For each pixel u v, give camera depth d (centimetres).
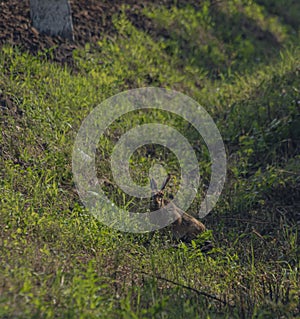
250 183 2392
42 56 2733
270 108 2808
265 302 1730
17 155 2158
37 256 1670
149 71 3011
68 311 1402
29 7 2939
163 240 2008
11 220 1781
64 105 2497
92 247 1830
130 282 1727
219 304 1709
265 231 2188
